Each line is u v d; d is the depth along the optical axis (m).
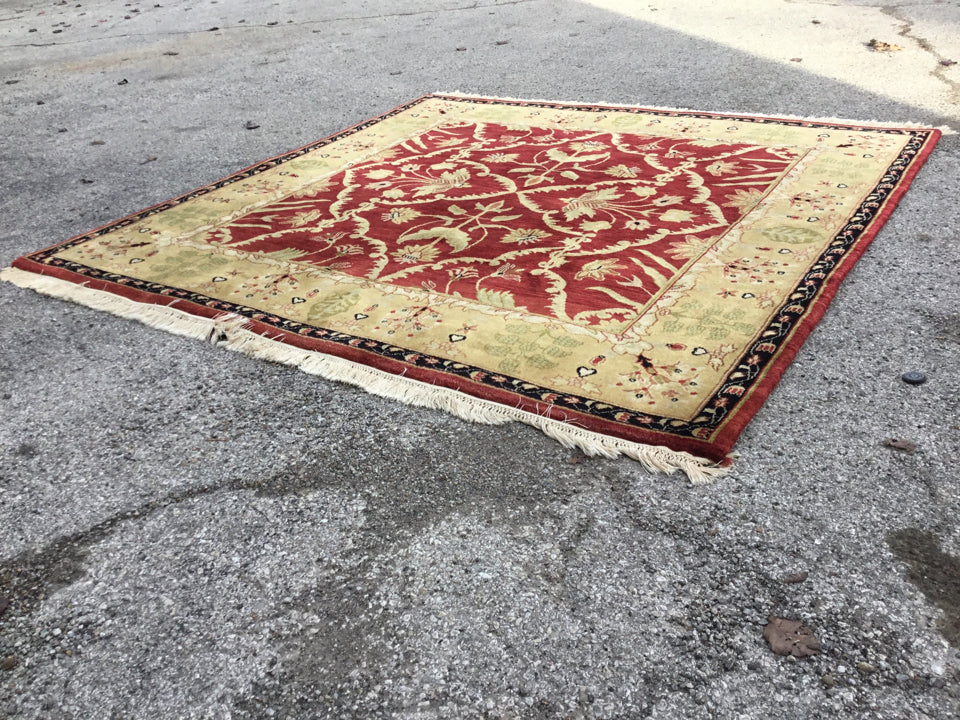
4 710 1.86
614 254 3.65
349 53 7.56
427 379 2.86
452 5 9.09
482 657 1.88
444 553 2.16
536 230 3.96
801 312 3.05
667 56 6.65
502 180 4.61
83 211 4.64
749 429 2.51
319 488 2.42
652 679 1.80
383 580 2.10
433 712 1.77
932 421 2.48
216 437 2.69
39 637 2.03
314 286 3.56
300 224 4.21
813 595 1.96
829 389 2.66
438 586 2.07
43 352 3.26
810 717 1.69
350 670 1.88
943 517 2.13
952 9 7.04
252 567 2.17
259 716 1.80
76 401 2.94
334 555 2.19
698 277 3.40
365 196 4.52
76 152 5.59
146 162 5.32
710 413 2.56
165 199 4.71
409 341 3.09
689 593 1.99
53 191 4.96
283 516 2.33
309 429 2.69
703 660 1.83
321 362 3.01
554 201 4.27
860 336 2.93
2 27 9.99
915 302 3.10
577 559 2.11
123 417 2.83
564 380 2.79
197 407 2.85
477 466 2.46
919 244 3.52
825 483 2.28
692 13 7.82
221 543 2.26
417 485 2.40
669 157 4.73
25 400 2.96
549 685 1.81
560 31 7.66
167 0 10.95
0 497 2.50
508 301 3.32
